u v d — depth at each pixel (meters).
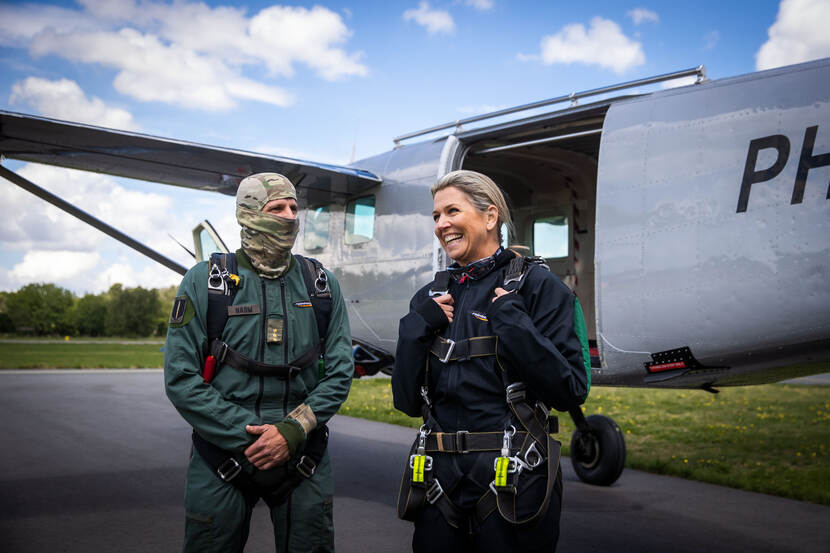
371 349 6.07
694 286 3.77
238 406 1.93
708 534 3.94
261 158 5.50
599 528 4.05
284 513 2.00
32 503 4.38
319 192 6.43
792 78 3.60
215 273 2.00
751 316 3.59
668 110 4.02
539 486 1.66
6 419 8.20
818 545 3.73
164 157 5.60
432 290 1.97
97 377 15.72
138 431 7.39
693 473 5.59
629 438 7.73
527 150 6.12
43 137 5.08
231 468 1.89
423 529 1.78
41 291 131.25
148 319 126.56
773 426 8.70
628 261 4.04
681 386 4.72
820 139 3.42
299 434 1.90
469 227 1.90
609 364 4.24
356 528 3.99
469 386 1.75
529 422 1.69
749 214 3.60
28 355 29.94
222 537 1.91
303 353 2.07
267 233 2.02
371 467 5.79
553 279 1.81
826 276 3.35
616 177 4.14
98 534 3.75
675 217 3.87
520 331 1.62
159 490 4.76
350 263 6.18
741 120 3.70
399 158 5.88
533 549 1.66
